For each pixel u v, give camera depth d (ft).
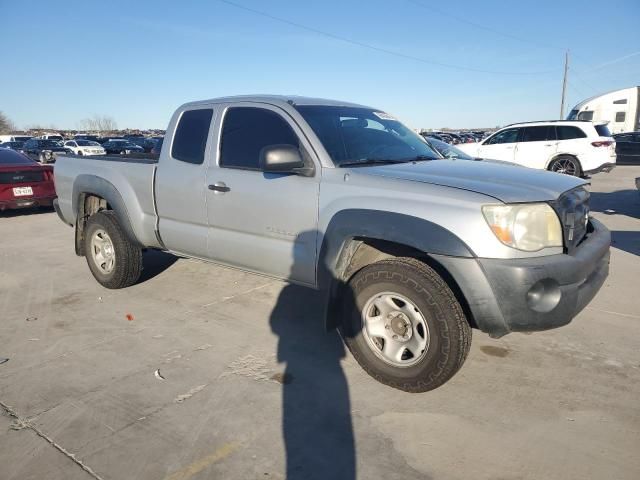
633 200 38.06
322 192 11.18
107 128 352.69
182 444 8.84
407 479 7.98
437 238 9.47
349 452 8.63
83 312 15.14
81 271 19.61
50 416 9.68
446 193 9.73
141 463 8.35
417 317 10.03
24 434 9.12
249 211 12.58
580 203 10.73
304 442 8.89
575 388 10.62
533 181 10.53
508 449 8.67
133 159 16.76
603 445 8.75
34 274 19.26
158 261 20.72
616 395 10.34
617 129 77.92
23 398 10.32
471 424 9.38
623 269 19.19
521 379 11.00
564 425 9.33
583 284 9.93
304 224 11.53
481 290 9.23
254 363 11.85
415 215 9.79
